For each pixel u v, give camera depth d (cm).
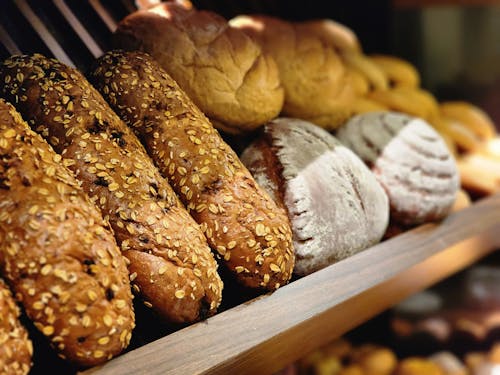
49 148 45
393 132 76
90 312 41
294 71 75
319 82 76
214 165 53
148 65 57
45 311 40
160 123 54
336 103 78
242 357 47
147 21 63
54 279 40
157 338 51
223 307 58
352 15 114
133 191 47
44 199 41
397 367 96
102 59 57
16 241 40
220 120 66
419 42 123
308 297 55
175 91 56
